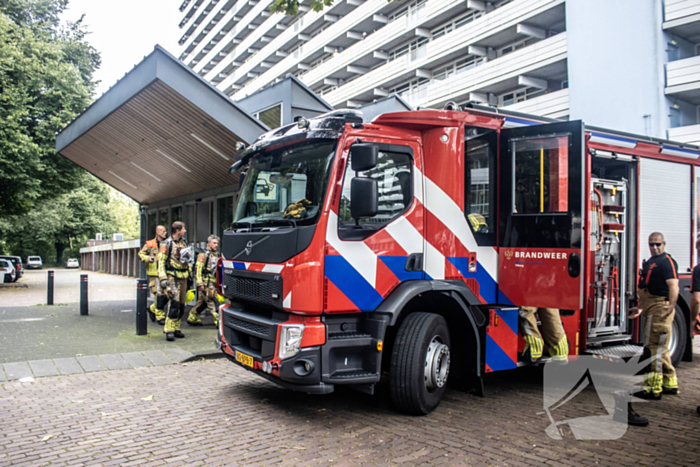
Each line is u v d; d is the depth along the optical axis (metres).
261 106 13.75
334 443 4.41
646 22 21.03
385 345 5.30
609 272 6.90
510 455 4.21
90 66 24.77
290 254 4.75
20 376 6.36
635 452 4.31
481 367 5.61
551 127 5.39
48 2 23.75
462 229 5.48
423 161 5.43
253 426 4.81
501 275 5.70
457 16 33.53
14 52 19.70
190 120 10.63
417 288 5.06
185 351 7.83
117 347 8.09
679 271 7.58
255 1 60.06
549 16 26.97
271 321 4.91
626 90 21.75
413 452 4.24
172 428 4.71
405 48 38.03
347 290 4.79
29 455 4.04
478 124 5.65
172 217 16.47
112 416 5.01
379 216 5.05
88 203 58.38
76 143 14.55
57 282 28.95
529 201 5.51
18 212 23.34
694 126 19.84
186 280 8.86
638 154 7.09
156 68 9.63
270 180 5.48
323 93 47.34
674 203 7.59
